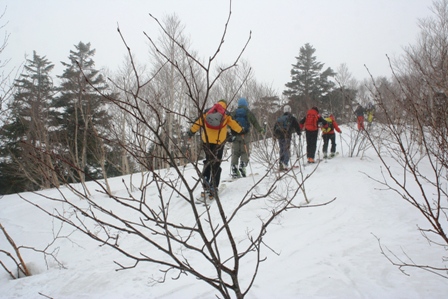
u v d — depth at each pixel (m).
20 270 3.58
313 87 31.42
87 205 6.39
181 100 9.87
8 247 4.62
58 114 9.91
